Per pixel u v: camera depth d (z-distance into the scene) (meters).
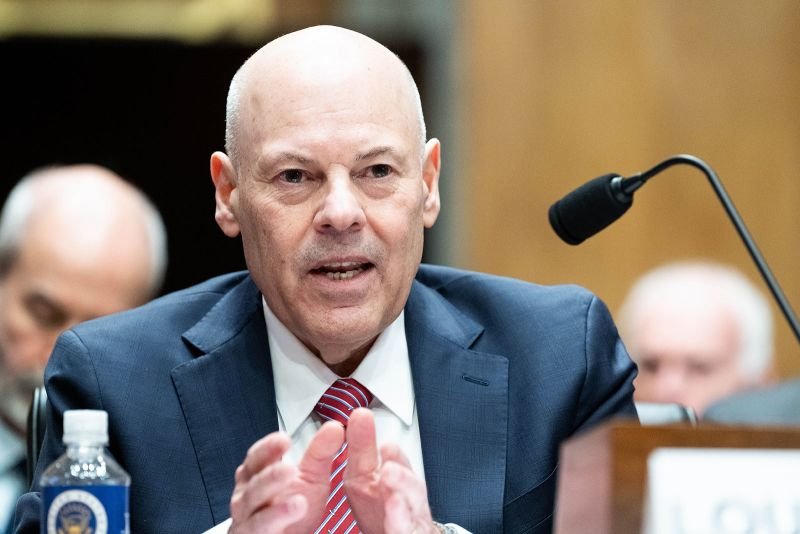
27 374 8.09
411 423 5.47
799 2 11.35
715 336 9.16
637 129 11.40
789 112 11.32
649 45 11.42
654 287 9.44
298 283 5.10
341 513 4.97
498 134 11.50
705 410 7.64
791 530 3.30
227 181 5.55
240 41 11.61
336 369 5.52
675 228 11.30
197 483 5.21
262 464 4.03
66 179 8.59
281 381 5.47
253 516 4.00
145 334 5.55
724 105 11.37
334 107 5.05
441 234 11.55
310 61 5.13
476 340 5.69
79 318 8.32
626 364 5.76
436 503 5.25
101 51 11.55
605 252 11.34
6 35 11.50
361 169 5.07
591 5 11.47
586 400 5.58
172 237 11.44
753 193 11.30
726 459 3.34
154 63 11.57
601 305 5.88
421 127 5.32
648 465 3.34
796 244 11.24
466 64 11.55
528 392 5.52
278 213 5.09
